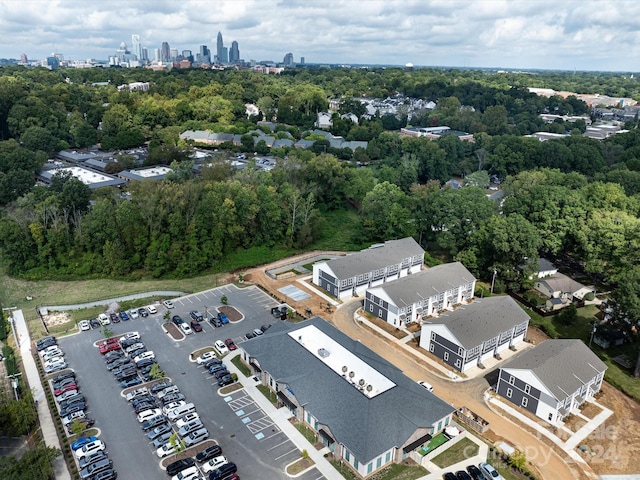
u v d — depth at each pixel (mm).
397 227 112312
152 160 160375
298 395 57031
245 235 110750
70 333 76812
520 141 176125
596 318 85062
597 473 51344
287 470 50188
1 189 120750
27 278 95250
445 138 185875
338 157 189375
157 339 75312
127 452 52438
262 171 125812
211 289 93875
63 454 51969
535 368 60438
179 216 99438
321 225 122375
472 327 71312
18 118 182125
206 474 49094
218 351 71562
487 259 97938
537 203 103375
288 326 72750
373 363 62000
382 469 50844
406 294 82000
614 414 61312
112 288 93250
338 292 90938
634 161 150750
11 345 73812
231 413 58781
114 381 64812
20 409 54594
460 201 103875
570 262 108750
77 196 101750
